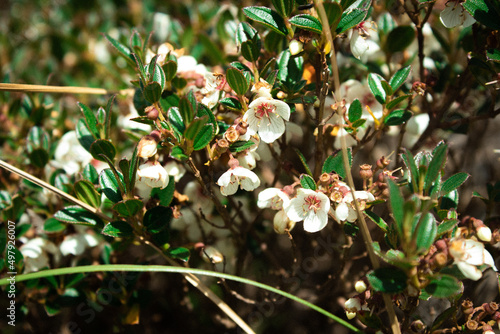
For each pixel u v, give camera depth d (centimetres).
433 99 39
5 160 40
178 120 34
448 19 35
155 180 34
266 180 42
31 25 55
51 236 39
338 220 34
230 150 34
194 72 37
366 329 38
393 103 35
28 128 42
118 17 50
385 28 39
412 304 33
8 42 51
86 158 39
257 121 34
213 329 42
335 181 33
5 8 59
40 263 39
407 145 40
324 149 38
